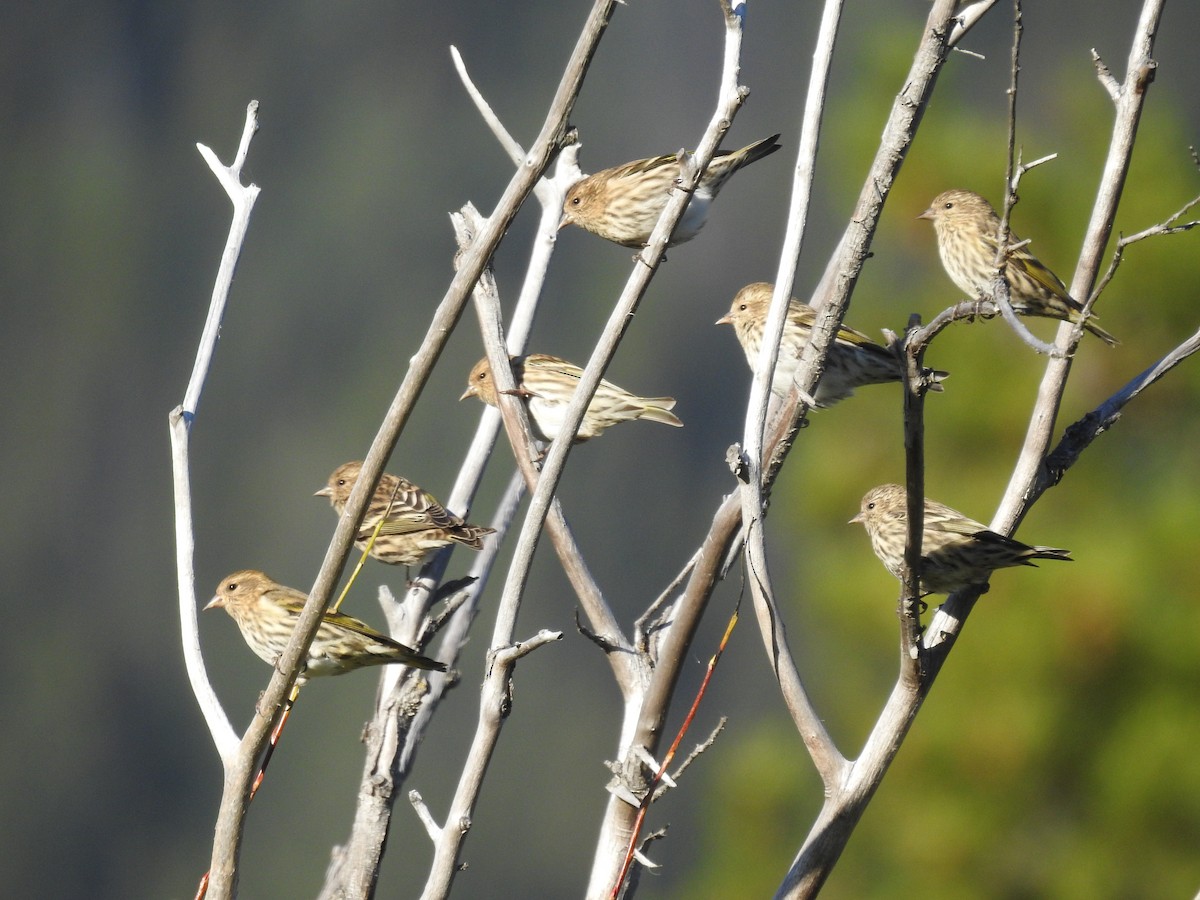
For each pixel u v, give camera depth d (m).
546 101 47.06
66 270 45.97
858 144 13.63
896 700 5.27
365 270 45.66
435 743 36.53
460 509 7.64
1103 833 11.73
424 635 7.10
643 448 40.56
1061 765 11.80
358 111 47.44
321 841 37.22
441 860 5.08
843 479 13.16
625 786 5.52
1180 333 12.55
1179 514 11.91
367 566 27.83
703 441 40.88
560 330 41.91
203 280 46.38
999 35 30.56
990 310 4.58
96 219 46.53
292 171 47.12
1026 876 11.89
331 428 43.53
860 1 39.84
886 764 5.23
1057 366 5.70
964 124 13.50
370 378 44.00
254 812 37.50
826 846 5.22
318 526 42.28
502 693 5.08
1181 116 13.34
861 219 5.11
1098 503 12.52
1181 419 12.77
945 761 11.96
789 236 5.15
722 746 30.42
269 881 37.12
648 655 6.09
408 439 42.38
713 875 13.27
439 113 47.31
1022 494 5.76
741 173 41.50
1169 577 11.81
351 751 38.03
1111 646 11.55
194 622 4.94
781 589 17.59
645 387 41.44
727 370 41.28
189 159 47.41
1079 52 29.11
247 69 48.09
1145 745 11.39
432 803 36.41
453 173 46.62
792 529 13.87
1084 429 5.68
